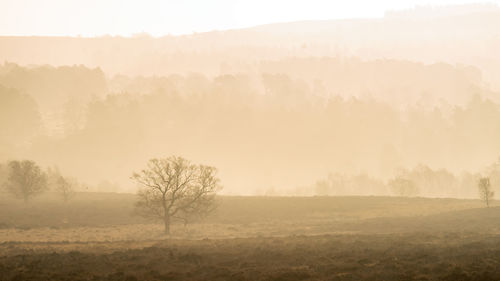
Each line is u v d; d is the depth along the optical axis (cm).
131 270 2262
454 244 2862
